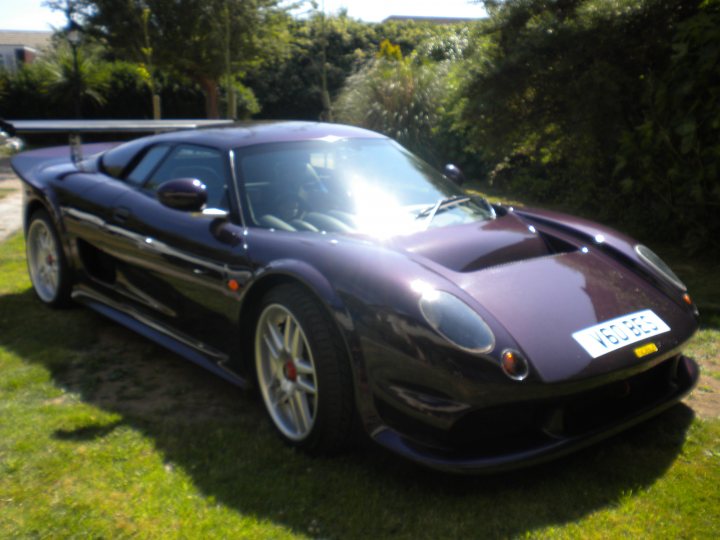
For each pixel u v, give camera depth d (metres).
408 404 2.25
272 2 20.77
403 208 3.20
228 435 2.76
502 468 2.20
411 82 12.68
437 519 2.20
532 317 2.39
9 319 4.23
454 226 3.05
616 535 2.10
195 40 20.61
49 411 2.99
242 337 2.88
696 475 2.43
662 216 6.05
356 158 3.50
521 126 7.29
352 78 14.88
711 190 5.56
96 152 4.57
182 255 3.15
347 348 2.37
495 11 7.18
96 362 3.55
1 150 17.00
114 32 20.36
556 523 2.17
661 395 2.65
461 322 2.27
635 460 2.54
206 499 2.31
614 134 6.44
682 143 5.41
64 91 22.48
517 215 3.45
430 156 11.86
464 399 2.18
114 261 3.73
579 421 2.40
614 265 2.92
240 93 26.88
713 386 3.22
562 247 3.10
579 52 6.45
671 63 5.72
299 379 2.61
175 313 3.33
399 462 2.54
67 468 2.51
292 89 31.19
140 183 3.74
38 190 4.23
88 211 3.86
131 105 24.22
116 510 2.25
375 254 2.55
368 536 2.12
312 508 2.26
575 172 7.54
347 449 2.56
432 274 2.49
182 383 3.33
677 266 5.55
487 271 2.65
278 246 2.75
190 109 25.22
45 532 2.14
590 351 2.33
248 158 3.30
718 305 4.41
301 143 3.49
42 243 4.46
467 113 7.47
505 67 6.82
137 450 2.64
